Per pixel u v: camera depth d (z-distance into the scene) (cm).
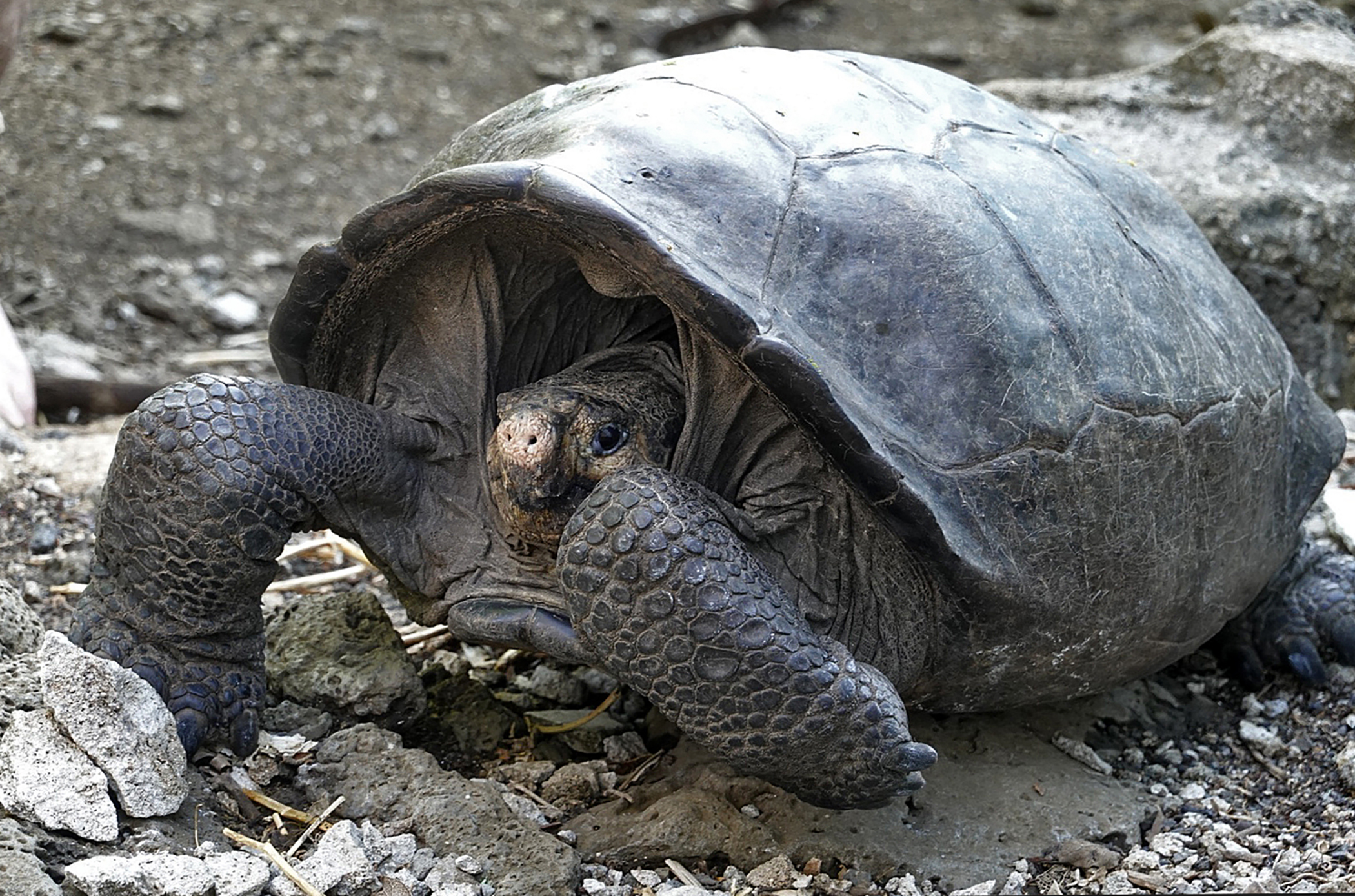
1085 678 557
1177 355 555
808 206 494
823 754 477
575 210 464
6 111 1274
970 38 1669
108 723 483
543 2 1633
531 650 545
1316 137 975
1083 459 507
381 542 546
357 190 1277
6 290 1083
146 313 1098
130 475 511
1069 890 511
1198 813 573
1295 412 643
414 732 602
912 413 478
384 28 1523
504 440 507
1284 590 681
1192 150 991
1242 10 1069
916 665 513
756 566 481
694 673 469
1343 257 937
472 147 569
